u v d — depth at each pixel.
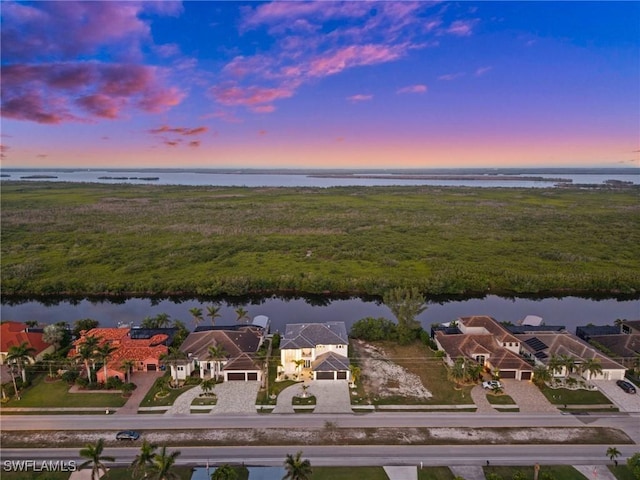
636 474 49.97
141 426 61.66
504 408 66.31
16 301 128.25
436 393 70.81
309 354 78.25
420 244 177.38
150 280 132.50
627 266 147.12
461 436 59.41
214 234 196.12
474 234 193.88
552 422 62.81
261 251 169.25
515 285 132.12
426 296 129.50
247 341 84.06
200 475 51.66
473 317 94.12
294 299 129.00
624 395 70.00
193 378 75.06
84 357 70.19
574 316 115.88
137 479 50.53
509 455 55.41
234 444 57.56
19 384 71.62
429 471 52.38
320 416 64.25
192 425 61.88
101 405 66.88
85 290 129.25
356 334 93.56
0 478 51.34
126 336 89.06
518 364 75.69
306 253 166.88
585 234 192.50
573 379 72.94
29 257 158.00
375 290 127.81
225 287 128.75
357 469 52.69
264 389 71.81
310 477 51.16
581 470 52.62
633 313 118.31
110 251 164.38
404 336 90.81
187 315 115.00
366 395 70.19
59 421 62.75
